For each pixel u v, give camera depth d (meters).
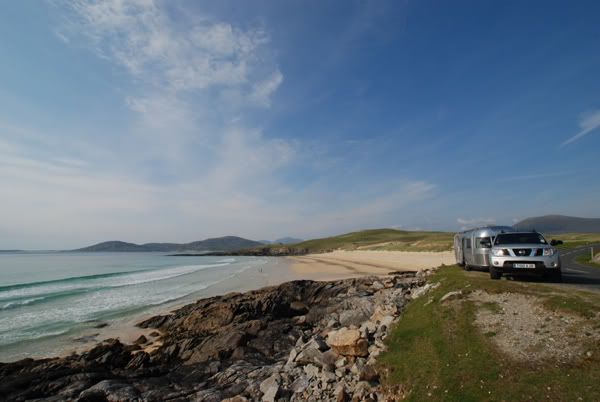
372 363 10.06
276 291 29.58
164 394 11.55
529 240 14.92
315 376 10.25
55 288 41.06
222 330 19.52
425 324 10.82
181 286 42.28
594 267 22.97
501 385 6.80
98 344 19.11
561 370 6.62
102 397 11.41
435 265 45.69
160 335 20.86
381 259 66.75
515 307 9.84
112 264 96.44
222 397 10.69
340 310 20.56
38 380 13.23
